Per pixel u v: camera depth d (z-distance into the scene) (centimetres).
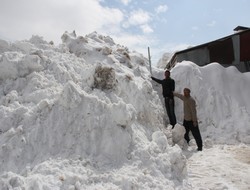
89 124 545
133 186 434
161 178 497
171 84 902
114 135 548
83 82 732
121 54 1101
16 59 730
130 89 780
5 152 479
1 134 521
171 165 537
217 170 602
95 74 723
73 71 810
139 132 645
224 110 978
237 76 1095
